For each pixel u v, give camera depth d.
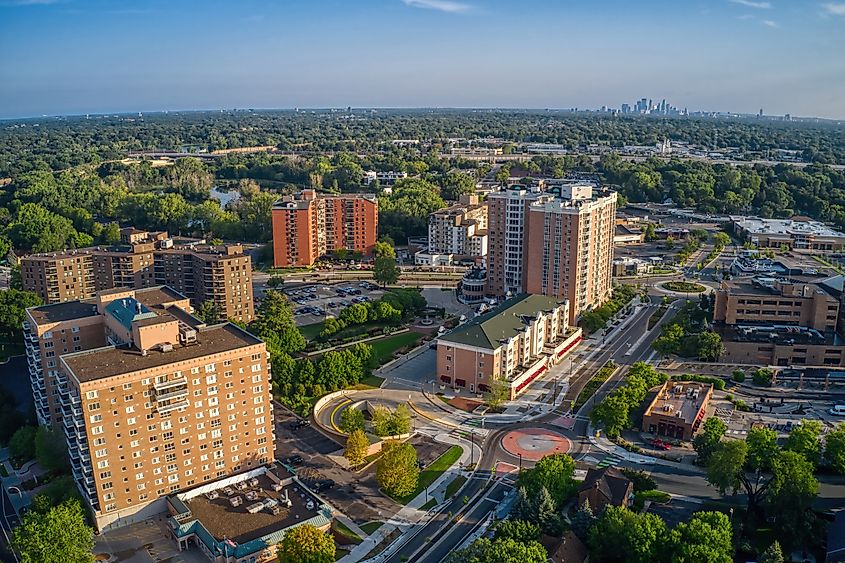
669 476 192.88
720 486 170.00
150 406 171.00
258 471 191.38
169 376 172.38
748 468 179.88
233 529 167.62
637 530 147.12
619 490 174.12
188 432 178.25
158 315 188.12
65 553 150.00
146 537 169.00
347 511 179.50
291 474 189.12
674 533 145.12
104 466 167.62
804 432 187.12
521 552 137.62
